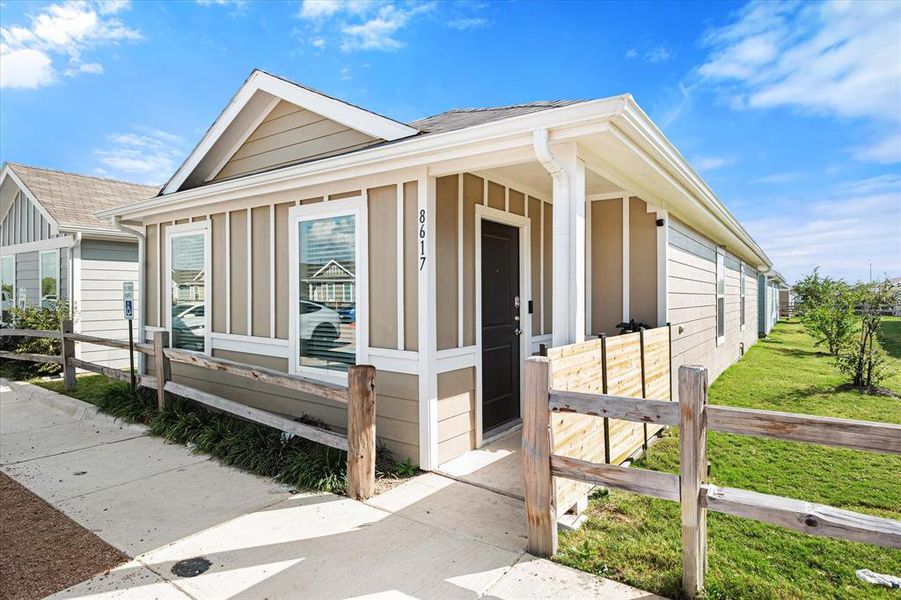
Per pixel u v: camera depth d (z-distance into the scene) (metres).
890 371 9.12
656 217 5.57
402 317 4.23
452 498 3.51
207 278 6.14
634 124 3.20
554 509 2.69
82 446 4.83
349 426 3.54
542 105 4.50
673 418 2.33
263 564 2.66
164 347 5.57
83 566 2.65
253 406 5.57
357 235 4.54
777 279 24.09
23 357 8.16
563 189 3.38
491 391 5.01
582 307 3.46
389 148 3.90
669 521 3.08
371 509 3.33
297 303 5.09
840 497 3.59
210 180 6.38
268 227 5.39
